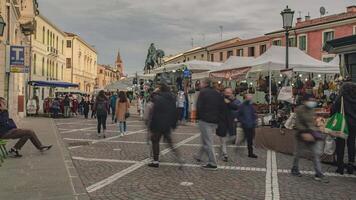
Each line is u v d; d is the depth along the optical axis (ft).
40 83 109.29
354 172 29.96
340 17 140.56
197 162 32.99
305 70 57.67
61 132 57.57
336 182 26.61
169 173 28.55
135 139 48.88
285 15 52.19
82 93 137.18
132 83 137.59
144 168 30.27
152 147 31.81
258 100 74.79
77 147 41.45
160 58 134.41
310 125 27.35
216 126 31.45
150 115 31.30
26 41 102.58
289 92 45.57
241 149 40.86
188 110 74.23
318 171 26.76
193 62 79.92
